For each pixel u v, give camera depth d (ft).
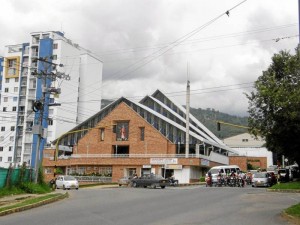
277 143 122.42
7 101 325.01
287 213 50.60
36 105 104.88
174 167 198.90
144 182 137.59
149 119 221.05
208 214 53.78
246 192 96.58
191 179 199.21
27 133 313.12
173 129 216.74
